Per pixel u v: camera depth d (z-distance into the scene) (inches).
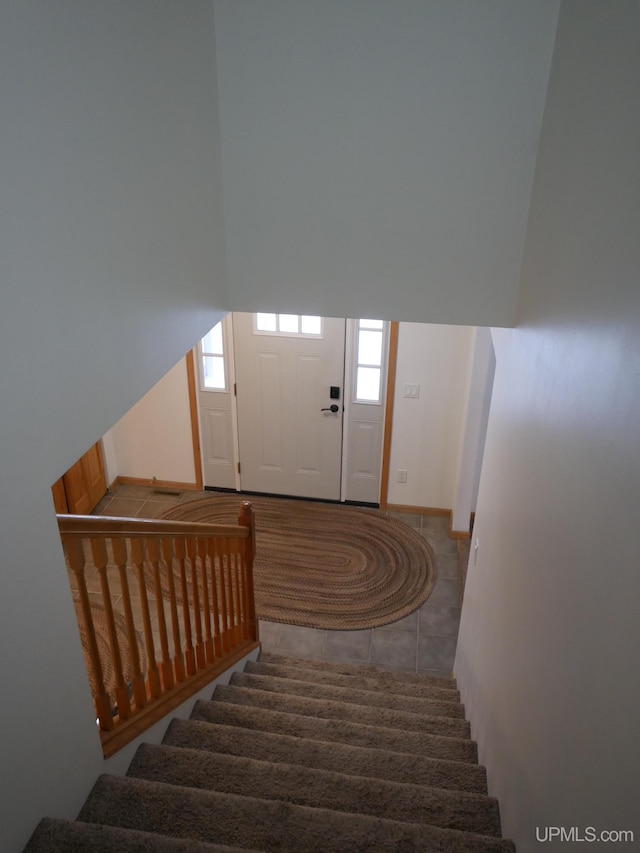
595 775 48.9
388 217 102.0
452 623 180.2
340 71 93.4
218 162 99.3
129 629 88.7
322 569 198.1
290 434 220.8
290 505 226.8
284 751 98.7
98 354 66.8
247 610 142.9
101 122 63.9
